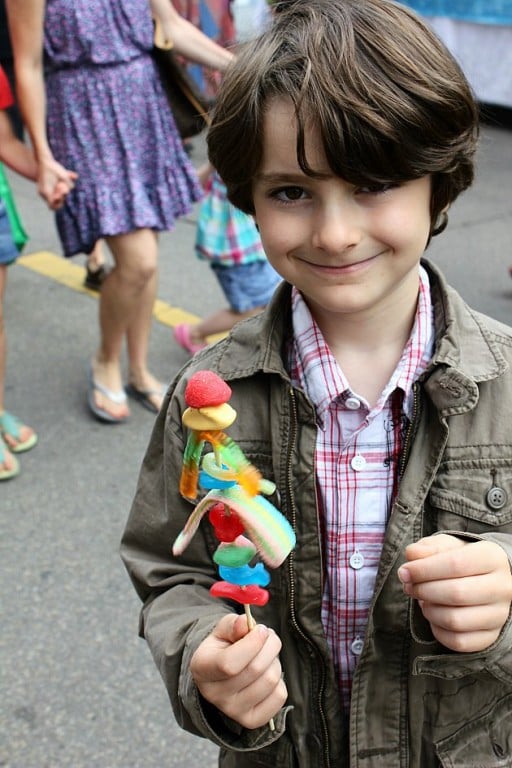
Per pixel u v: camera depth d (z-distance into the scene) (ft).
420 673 3.33
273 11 3.64
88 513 9.21
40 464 10.03
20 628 7.69
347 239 3.12
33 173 9.18
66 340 12.96
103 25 8.84
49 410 11.14
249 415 3.79
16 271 15.48
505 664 3.18
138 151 9.31
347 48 3.13
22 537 8.86
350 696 3.74
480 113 3.92
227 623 3.17
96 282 14.56
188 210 9.82
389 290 3.36
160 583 3.93
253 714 3.09
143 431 10.68
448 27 21.11
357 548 3.64
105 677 7.18
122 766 6.43
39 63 8.87
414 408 3.55
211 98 9.98
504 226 16.44
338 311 3.34
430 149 3.12
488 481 3.50
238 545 2.95
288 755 3.80
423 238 3.32
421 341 3.63
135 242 9.61
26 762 6.47
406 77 3.10
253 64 3.23
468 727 3.68
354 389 3.69
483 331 3.66
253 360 3.77
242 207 3.62
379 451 3.63
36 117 8.90
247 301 11.23
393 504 3.55
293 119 3.05
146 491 4.12
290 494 3.65
